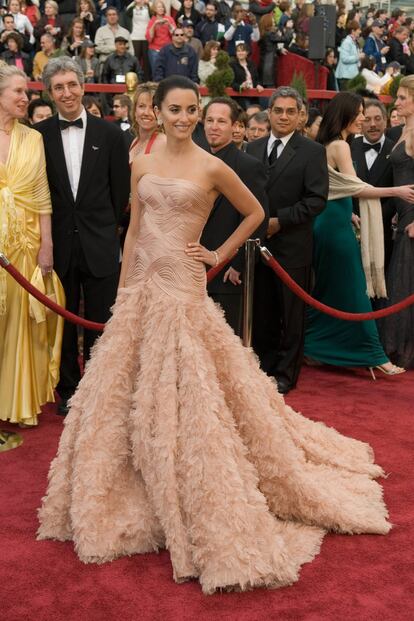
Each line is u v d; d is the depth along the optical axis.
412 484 3.66
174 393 2.91
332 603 2.67
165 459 2.85
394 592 2.74
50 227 4.48
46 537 3.12
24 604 2.66
